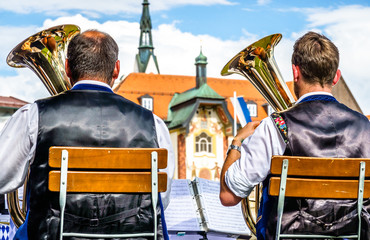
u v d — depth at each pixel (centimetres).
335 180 240
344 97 2850
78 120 251
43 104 255
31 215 242
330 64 259
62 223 233
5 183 253
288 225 241
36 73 330
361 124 257
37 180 244
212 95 4678
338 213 241
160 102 5050
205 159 4662
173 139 4756
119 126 254
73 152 236
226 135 4728
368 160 243
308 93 262
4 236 341
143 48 7744
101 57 263
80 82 263
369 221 244
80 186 235
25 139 250
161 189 242
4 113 3566
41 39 321
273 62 330
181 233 344
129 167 240
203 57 4869
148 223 244
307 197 240
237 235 352
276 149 249
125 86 5141
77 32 328
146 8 7850
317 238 242
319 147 248
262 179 252
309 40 263
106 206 239
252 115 5134
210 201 352
